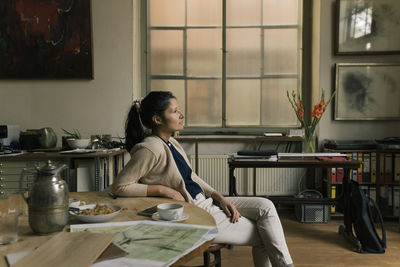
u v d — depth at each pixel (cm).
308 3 405
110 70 377
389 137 367
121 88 377
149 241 83
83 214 103
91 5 371
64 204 92
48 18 368
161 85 418
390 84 367
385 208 343
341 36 366
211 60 415
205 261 149
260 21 410
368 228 259
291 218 360
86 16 369
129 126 162
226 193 392
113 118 378
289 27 409
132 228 93
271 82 413
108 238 81
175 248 78
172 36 414
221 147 405
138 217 107
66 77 372
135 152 144
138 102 164
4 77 370
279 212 385
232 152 404
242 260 248
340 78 369
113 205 114
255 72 413
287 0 408
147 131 165
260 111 414
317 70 378
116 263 70
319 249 268
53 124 378
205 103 417
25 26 367
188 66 416
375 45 364
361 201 263
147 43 415
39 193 88
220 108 416
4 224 83
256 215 155
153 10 413
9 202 90
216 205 168
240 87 415
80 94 378
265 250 155
